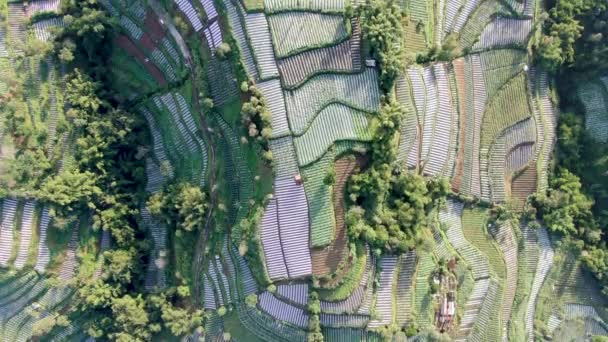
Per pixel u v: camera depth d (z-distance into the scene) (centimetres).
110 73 5459
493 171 5453
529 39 5466
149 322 5241
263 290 4884
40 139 5294
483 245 5422
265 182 4766
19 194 5172
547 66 5478
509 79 5481
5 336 5466
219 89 4875
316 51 4666
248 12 4603
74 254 5381
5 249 5253
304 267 4712
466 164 5297
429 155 5041
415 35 5016
